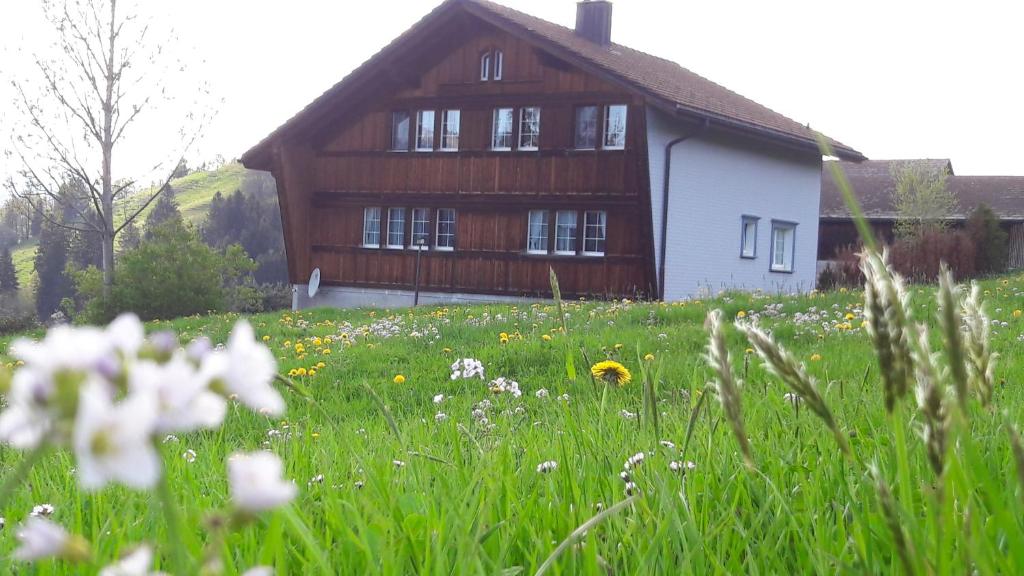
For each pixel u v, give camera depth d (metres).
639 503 2.29
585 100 24.86
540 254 25.55
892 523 1.16
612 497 2.54
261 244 76.38
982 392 1.32
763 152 29.23
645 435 2.82
